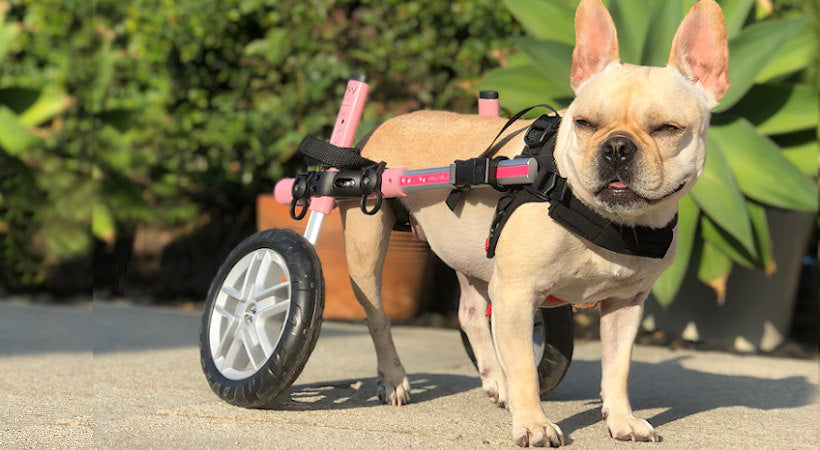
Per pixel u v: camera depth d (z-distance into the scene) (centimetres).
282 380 145
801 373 196
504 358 138
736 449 137
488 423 147
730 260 217
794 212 231
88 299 282
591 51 141
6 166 277
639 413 157
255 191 310
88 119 286
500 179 138
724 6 213
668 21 206
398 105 283
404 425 144
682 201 208
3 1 275
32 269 285
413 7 275
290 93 283
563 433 142
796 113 217
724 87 135
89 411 150
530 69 219
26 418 146
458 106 280
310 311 144
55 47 284
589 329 245
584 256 137
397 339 226
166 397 159
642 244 135
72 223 287
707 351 226
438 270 279
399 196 150
